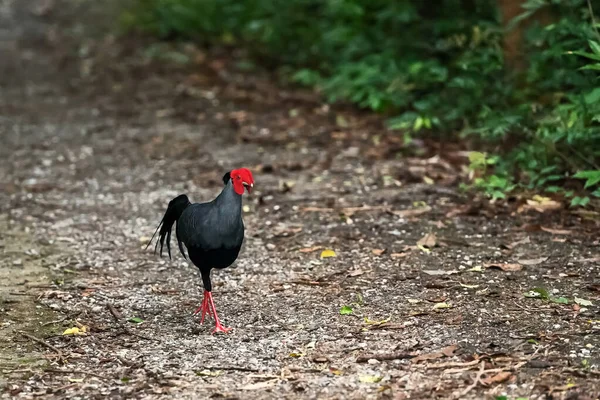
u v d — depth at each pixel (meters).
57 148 15.82
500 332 8.31
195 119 17.38
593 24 11.93
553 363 7.61
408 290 9.45
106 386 7.60
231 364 7.95
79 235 11.66
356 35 18.78
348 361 7.89
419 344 8.13
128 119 17.62
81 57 22.92
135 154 15.32
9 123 17.53
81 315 9.16
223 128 16.70
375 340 8.28
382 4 18.53
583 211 11.40
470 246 10.62
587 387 7.15
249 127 16.52
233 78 20.33
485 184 12.27
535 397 7.08
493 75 14.30
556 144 12.52
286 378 7.62
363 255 10.52
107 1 29.19
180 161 14.86
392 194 12.60
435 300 9.15
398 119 15.22
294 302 9.30
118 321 9.00
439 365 7.69
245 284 9.87
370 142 15.17
